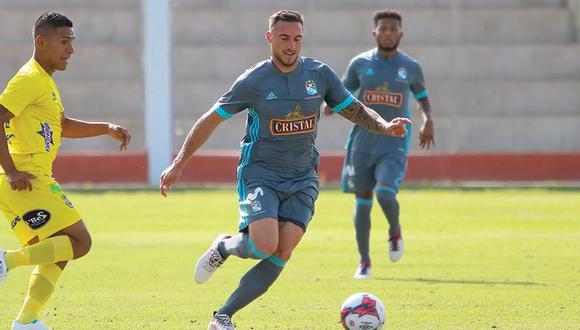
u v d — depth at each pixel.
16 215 25.06
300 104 25.22
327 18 133.12
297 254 47.09
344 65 128.88
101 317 29.52
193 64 131.50
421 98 43.12
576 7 133.75
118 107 129.88
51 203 24.75
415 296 33.91
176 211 72.50
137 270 41.06
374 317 25.31
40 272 25.12
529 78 132.00
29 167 24.86
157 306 31.69
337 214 69.81
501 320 29.12
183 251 48.31
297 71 25.31
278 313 30.31
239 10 135.62
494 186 99.06
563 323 28.64
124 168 103.38
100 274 39.78
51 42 25.03
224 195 88.25
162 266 42.44
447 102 130.38
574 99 130.12
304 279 38.38
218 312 24.69
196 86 128.50
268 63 25.30
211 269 26.14
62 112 27.08
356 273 39.19
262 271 25.02
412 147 127.12
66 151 127.31
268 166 25.58
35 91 24.64
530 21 134.25
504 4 136.62
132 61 132.12
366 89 42.06
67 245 24.58
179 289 35.66
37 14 133.88
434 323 28.55
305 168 26.05
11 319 28.95
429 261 44.56
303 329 27.59
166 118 104.12
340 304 32.16
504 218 67.00
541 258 45.47
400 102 42.09
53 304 32.06
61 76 131.62
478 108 130.62
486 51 131.62
